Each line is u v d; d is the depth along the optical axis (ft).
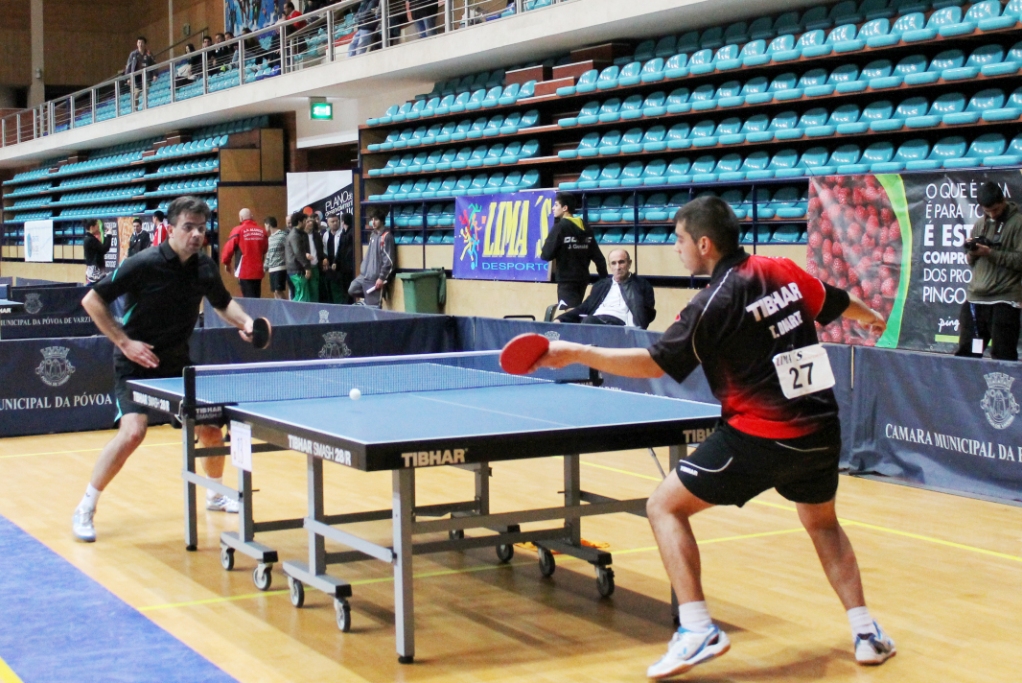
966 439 20.59
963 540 17.28
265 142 64.85
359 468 11.41
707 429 13.10
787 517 18.69
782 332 11.05
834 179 28.68
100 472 17.47
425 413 13.98
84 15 104.42
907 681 11.42
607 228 41.09
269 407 14.83
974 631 12.98
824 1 36.06
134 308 17.56
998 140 29.91
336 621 13.51
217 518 19.12
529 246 41.27
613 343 28.02
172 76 71.61
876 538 17.43
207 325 44.34
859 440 22.61
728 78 39.37
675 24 39.70
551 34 41.60
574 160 42.68
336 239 52.39
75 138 85.51
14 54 102.06
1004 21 29.71
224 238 63.87
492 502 20.27
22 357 28.32
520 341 10.76
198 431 18.88
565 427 12.42
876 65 33.42
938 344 26.40
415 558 16.70
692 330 11.03
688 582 11.19
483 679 11.57
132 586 15.06
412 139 50.70
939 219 26.22
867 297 28.02
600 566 14.48
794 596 14.39
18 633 13.03
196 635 13.01
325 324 32.24
